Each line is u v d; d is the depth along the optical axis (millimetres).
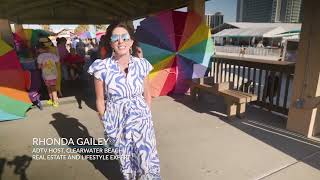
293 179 3475
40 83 6781
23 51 12305
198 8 7785
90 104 6836
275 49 36281
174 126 5277
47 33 17188
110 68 2639
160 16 7246
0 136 4785
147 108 2848
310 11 4445
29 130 5066
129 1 10828
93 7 12297
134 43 2943
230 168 3723
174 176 3520
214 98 7418
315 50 4469
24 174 3545
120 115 2748
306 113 4738
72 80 10156
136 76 2682
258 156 4066
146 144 2824
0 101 5578
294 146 4406
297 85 4809
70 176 3506
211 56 7996
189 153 4145
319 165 3816
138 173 2984
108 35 2680
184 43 7344
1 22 9203
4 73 5809
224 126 5281
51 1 11195
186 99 7312
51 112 6180
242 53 38281
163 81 7449
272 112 6176
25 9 11703
